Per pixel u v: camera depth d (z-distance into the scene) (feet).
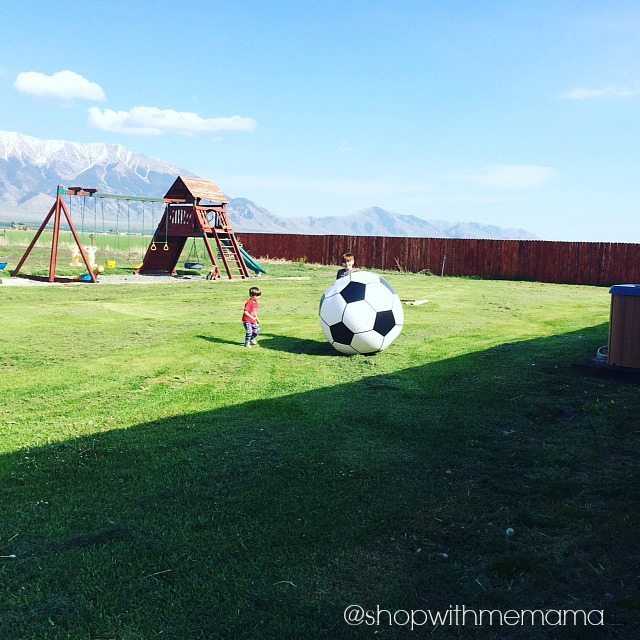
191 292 56.54
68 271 76.95
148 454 15.74
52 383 23.08
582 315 43.70
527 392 21.58
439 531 11.82
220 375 24.67
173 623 9.00
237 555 10.87
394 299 29.07
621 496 13.33
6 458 15.35
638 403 20.16
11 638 8.64
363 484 13.92
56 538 11.43
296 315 42.50
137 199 72.18
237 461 15.28
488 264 91.86
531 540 11.48
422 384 22.98
